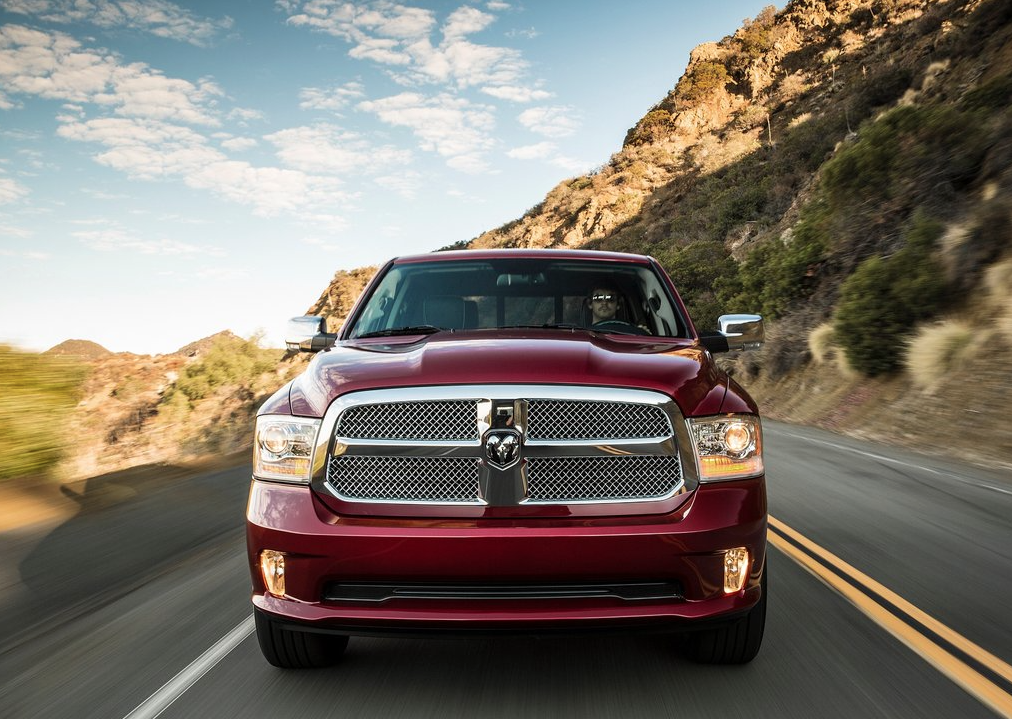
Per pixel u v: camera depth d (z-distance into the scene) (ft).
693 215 222.89
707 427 10.96
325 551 10.46
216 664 12.34
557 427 10.71
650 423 10.81
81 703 11.07
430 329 14.98
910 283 52.24
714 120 440.45
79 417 42.60
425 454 10.62
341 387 11.18
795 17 472.44
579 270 16.51
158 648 13.19
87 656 12.95
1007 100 70.85
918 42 176.65
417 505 10.57
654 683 11.39
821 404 57.72
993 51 109.29
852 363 55.67
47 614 15.62
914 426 43.96
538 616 10.23
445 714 10.44
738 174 233.55
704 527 10.48
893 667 11.88
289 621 10.76
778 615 14.34
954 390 44.27
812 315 73.41
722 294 109.19
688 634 11.93
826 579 16.65
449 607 10.39
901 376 51.70
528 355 11.53
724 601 10.72
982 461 35.91
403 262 17.29
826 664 12.01
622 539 10.24
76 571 18.52
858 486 27.94
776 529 21.33
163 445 47.44
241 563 18.66
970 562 18.01
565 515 10.43
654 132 445.37
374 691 11.23
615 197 343.67
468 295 16.01
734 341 15.47
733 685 11.29
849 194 79.00
